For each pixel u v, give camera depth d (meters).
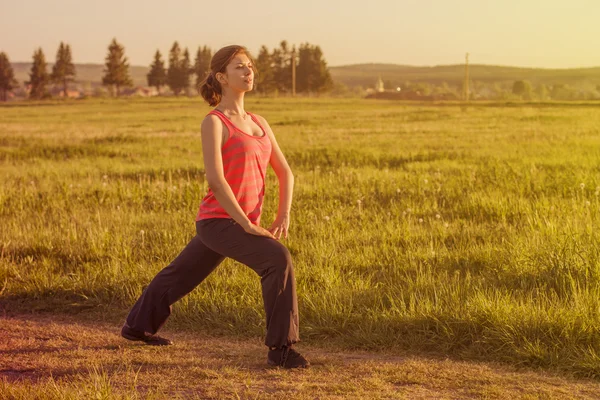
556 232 7.31
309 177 14.16
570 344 4.30
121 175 15.27
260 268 3.97
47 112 71.25
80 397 3.39
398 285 5.80
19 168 17.41
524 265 6.05
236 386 3.72
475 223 8.90
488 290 5.49
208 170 3.83
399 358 4.38
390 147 22.11
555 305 4.96
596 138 23.27
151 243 7.73
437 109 68.38
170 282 4.36
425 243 7.57
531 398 3.54
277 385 3.73
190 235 7.98
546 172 13.59
